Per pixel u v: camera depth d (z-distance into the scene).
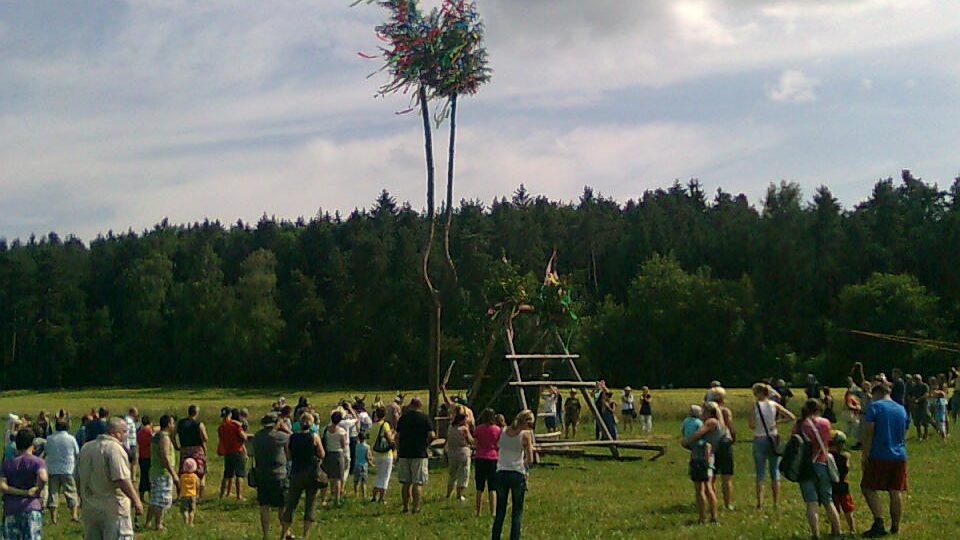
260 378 92.38
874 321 62.16
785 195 74.25
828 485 11.78
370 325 88.50
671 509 15.20
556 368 32.75
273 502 13.23
